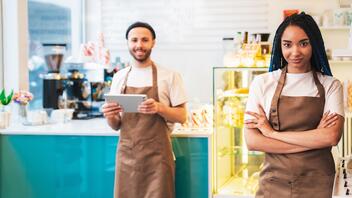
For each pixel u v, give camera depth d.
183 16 4.84
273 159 2.45
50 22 4.88
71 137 3.74
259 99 2.50
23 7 4.27
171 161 3.41
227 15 4.75
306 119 2.40
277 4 4.65
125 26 4.99
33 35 4.64
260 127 2.46
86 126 3.93
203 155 3.58
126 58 5.01
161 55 4.91
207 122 3.80
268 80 2.51
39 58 4.73
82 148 3.74
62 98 4.30
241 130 3.83
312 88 2.43
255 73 3.75
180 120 3.40
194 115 3.81
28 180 3.83
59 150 3.77
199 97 4.86
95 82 4.44
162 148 3.35
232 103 3.79
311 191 2.37
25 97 4.03
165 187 3.35
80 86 4.38
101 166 3.72
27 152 3.81
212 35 4.79
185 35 4.84
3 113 3.86
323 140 2.32
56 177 3.79
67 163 3.77
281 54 2.50
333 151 3.45
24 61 4.30
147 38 3.36
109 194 3.72
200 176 3.60
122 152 3.39
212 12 4.78
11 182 3.86
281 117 2.43
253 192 3.67
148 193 3.34
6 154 3.84
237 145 3.86
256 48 3.66
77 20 5.10
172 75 3.44
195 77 4.85
